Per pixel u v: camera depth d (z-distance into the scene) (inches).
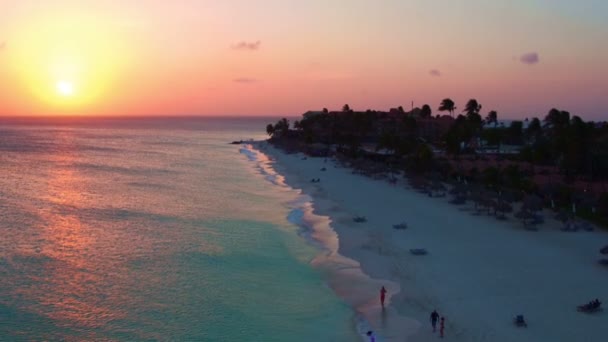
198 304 1405.0
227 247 1972.2
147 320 1298.0
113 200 2930.6
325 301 1433.3
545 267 1675.7
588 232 2149.4
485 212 2583.7
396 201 2928.2
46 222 2305.6
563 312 1307.8
